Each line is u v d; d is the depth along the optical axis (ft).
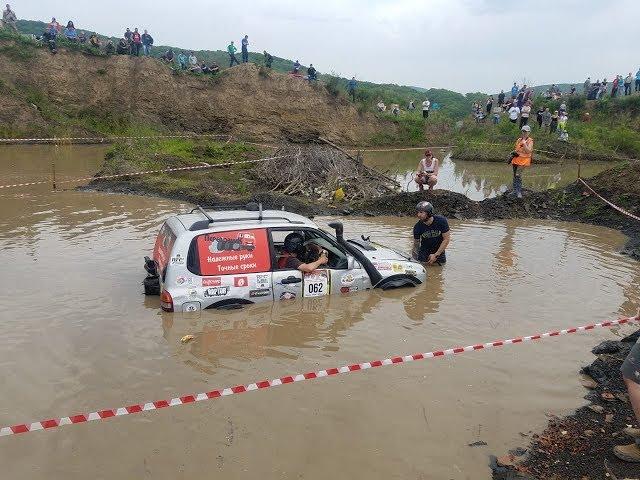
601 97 143.95
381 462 14.06
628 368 13.92
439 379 18.20
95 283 25.57
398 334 21.50
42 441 14.40
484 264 31.27
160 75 115.34
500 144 106.52
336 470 13.69
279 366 18.67
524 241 37.27
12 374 17.49
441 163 95.09
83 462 13.64
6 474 13.12
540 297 26.00
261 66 125.80
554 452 14.75
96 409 15.79
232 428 15.20
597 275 29.66
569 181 72.49
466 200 46.85
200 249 22.47
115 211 41.96
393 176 72.08
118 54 116.37
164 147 75.31
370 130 127.44
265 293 23.63
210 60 195.72
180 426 15.20
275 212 25.79
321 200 49.98
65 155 78.33
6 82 101.91
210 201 46.47
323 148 60.54
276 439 14.79
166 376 17.72
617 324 23.02
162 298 22.30
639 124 126.00
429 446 14.78
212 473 13.39
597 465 14.25
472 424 15.84
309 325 22.00
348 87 143.95
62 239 33.09
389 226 41.04
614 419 16.28
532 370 19.04
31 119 96.84
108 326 21.09
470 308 24.40
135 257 29.60
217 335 20.79
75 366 18.12
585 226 43.27
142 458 13.84
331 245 25.29
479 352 20.24
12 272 26.76
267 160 58.44
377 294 25.68
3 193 48.44
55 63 108.37
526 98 123.95
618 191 47.50
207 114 116.47
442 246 30.07
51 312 22.17
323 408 16.31
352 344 20.51
